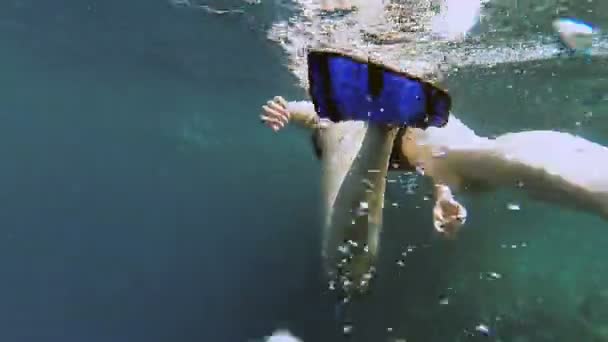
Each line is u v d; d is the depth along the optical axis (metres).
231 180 2.42
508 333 1.42
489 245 1.69
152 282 1.81
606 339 1.37
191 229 2.08
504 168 1.61
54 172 2.51
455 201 1.69
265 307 1.64
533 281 1.56
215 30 2.79
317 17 2.57
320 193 1.84
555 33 2.35
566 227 1.73
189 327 1.59
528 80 2.25
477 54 2.36
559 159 1.53
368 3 2.54
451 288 1.57
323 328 1.51
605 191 1.43
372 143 1.55
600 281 1.54
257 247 1.93
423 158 1.74
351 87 1.42
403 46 2.40
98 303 1.73
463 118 2.06
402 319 1.50
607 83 2.19
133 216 2.18
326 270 1.69
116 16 2.90
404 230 1.76
